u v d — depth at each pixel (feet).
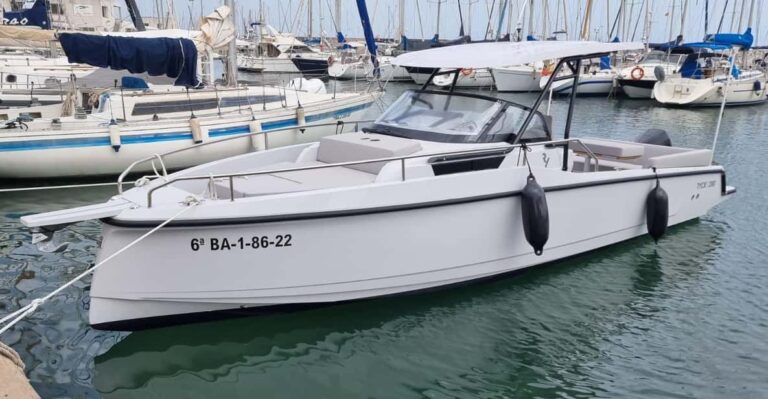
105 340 16.51
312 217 15.42
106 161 34.30
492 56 19.61
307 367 15.74
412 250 17.12
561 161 21.07
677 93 83.05
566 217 20.13
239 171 19.07
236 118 37.70
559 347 16.84
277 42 127.44
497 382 15.24
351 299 17.04
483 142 19.13
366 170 18.01
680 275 21.49
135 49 34.27
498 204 18.33
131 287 14.71
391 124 20.70
